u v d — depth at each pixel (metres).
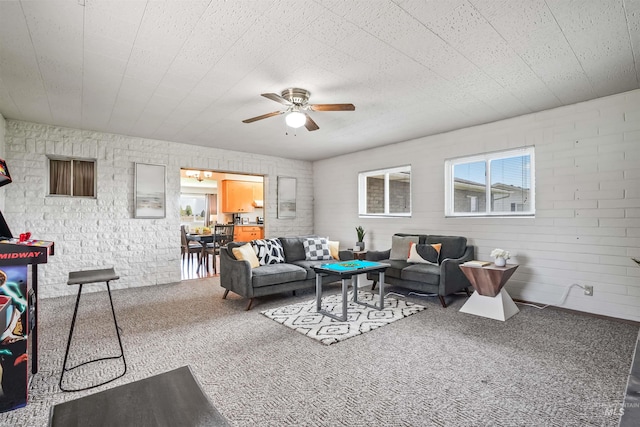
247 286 3.69
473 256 4.27
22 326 1.84
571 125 3.55
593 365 2.29
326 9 1.92
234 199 9.30
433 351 2.54
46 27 2.07
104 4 1.85
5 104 3.48
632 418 0.90
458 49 2.39
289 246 4.74
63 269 4.32
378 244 5.70
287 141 5.24
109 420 0.75
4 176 2.17
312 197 7.12
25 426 1.68
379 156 5.65
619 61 2.58
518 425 1.66
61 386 2.04
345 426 1.67
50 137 4.26
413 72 2.76
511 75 2.83
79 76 2.80
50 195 4.31
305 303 3.91
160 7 1.89
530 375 2.16
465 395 1.94
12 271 1.83
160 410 0.79
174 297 4.25
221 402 1.88
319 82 2.96
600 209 3.36
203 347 2.63
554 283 3.67
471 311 3.48
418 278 3.96
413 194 5.11
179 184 5.32
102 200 4.62
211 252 7.00
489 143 4.21
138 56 2.47
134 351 2.55
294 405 1.85
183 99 3.37
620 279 3.24
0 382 1.78
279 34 2.18
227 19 2.01
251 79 2.89
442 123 4.24
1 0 1.79
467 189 4.57
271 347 2.63
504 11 1.95
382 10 1.93
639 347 1.31
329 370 2.25
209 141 5.23
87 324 3.18
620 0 1.84
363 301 3.99
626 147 3.21
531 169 3.92
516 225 3.97
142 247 4.93
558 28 2.13
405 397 1.92
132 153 4.88
